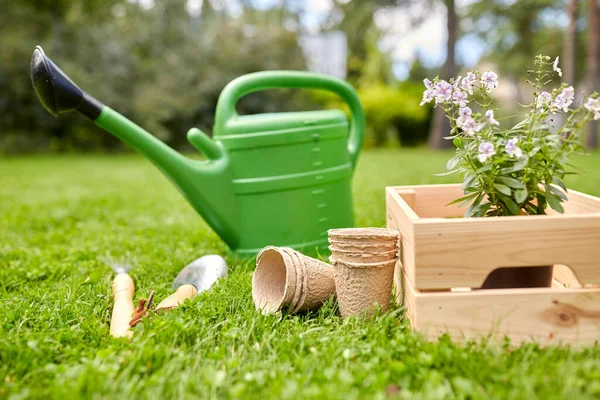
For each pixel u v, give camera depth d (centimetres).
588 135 480
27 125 524
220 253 108
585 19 622
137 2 594
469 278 61
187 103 549
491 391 51
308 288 72
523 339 61
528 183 66
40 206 189
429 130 654
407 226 66
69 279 91
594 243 61
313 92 632
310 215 100
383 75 807
